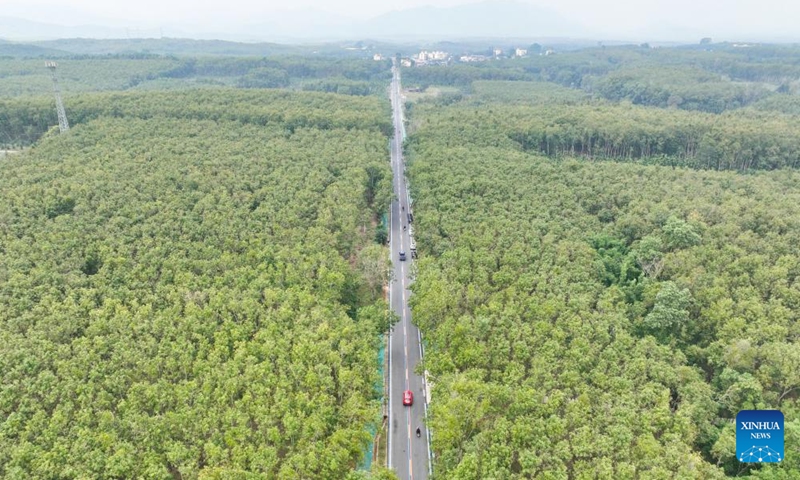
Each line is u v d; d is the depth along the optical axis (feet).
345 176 543.80
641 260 400.47
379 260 408.26
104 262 373.61
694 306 349.00
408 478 267.59
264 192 493.36
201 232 418.72
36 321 314.76
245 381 272.31
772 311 327.47
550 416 248.93
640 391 270.46
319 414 254.68
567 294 347.77
